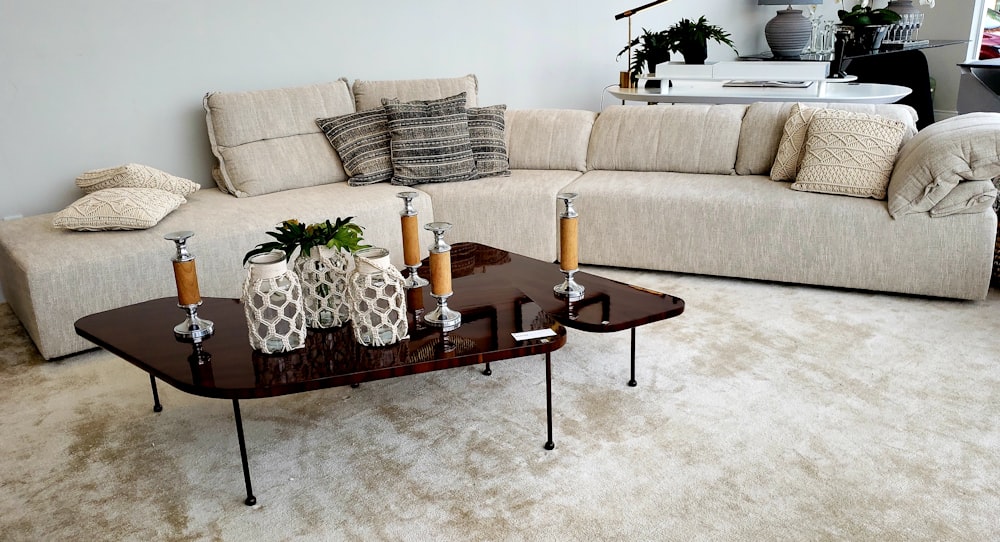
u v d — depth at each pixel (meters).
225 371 1.91
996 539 1.74
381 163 3.91
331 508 1.95
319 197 3.61
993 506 1.85
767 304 3.17
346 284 2.14
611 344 2.84
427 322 2.16
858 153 3.24
